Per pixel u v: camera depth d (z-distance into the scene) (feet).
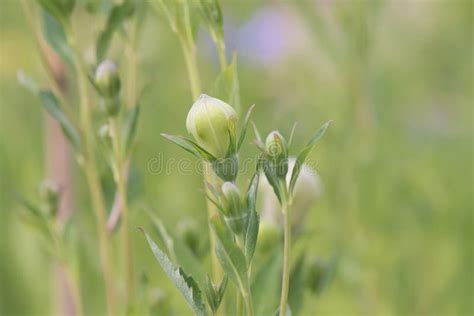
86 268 3.59
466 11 6.28
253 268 2.68
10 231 4.17
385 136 4.46
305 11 3.96
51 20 2.75
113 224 2.78
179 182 4.40
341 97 4.20
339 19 3.92
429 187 4.26
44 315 4.09
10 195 4.25
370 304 3.91
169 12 2.49
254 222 2.27
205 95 2.29
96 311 3.76
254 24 5.74
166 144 4.49
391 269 3.96
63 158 3.80
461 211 4.27
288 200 2.27
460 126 5.14
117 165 2.64
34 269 4.10
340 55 3.97
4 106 4.74
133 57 2.81
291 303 2.61
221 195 2.26
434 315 3.97
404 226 4.15
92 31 2.97
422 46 6.14
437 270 4.09
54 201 2.84
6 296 4.12
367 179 4.08
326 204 4.11
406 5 6.17
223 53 2.44
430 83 5.92
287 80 5.47
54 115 2.74
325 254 3.98
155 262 3.90
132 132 2.64
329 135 4.15
